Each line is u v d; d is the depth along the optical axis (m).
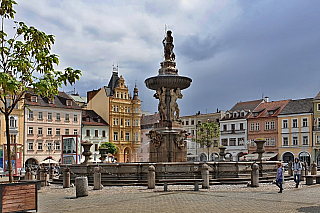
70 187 19.98
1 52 13.30
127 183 19.53
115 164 20.14
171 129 23.05
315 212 10.88
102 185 19.20
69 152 49.03
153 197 14.43
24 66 12.60
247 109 73.00
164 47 24.95
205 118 77.88
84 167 21.17
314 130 61.06
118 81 76.38
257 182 18.16
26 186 11.43
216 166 20.42
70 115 67.81
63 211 11.73
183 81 23.27
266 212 10.88
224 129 74.38
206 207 11.84
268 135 67.50
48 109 64.31
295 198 14.01
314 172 27.83
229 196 14.52
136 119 77.38
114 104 74.50
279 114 65.88
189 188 17.53
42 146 62.91
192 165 19.83
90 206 12.59
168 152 22.78
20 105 59.81
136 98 77.81
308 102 64.38
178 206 12.09
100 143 71.50
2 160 34.94
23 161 59.56
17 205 11.16
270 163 22.44
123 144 75.00
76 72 13.80
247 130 70.50
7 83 11.82
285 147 64.69
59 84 13.41
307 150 61.88
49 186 21.06
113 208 12.00
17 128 59.16
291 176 25.83
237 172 20.59
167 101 23.66
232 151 72.00
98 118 73.19
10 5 13.39
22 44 13.59
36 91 12.88
